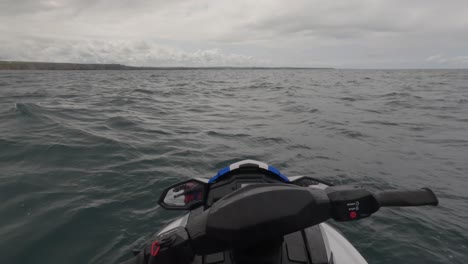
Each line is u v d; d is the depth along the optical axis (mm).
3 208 4426
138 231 4086
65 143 7414
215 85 33250
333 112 14016
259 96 21562
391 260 3615
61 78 40531
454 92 23328
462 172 6379
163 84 33281
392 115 13109
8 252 3527
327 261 1684
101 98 17391
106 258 3559
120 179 5656
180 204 2279
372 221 4371
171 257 1182
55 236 3867
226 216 1112
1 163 6059
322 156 7445
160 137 8852
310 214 1146
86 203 4684
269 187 1188
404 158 7277
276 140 8891
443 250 3770
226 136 9320
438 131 9984
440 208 4801
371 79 45969
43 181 5355
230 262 1645
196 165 6703
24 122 9305
